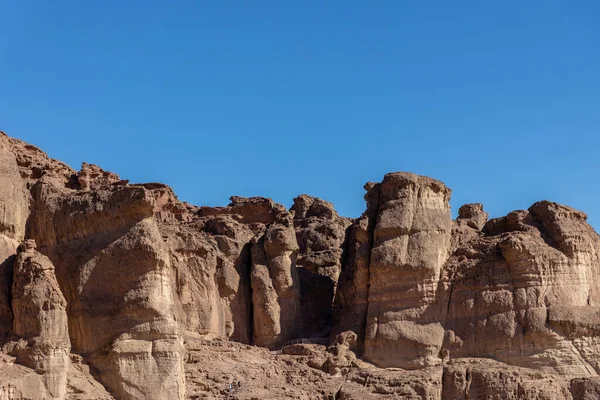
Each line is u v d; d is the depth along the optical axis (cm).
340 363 7550
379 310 7725
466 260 7781
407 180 7844
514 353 7506
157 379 6844
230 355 7531
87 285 6994
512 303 7581
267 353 7694
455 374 7394
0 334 6762
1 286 6869
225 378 7294
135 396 6800
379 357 7619
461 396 7331
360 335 7750
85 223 7112
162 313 6931
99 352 6881
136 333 6875
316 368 7581
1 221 7019
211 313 7844
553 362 7438
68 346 6662
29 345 6581
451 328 7656
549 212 7838
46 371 6544
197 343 7512
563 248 7694
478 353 7562
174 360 6900
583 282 7675
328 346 7725
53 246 7156
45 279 6681
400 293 7725
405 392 7281
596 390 7269
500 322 7556
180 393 6900
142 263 6950
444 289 7725
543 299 7562
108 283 6969
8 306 6856
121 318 6906
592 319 7506
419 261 7712
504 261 7694
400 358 7606
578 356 7469
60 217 7162
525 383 7281
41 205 7219
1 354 6581
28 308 6644
